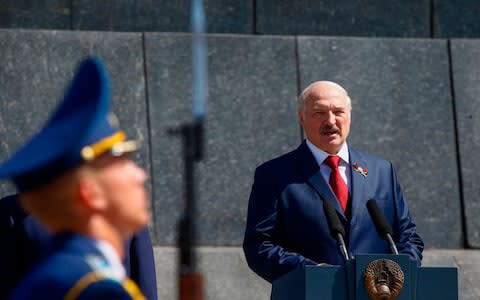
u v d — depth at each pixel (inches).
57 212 259.6
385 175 604.7
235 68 844.0
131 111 826.8
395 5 888.3
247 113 837.2
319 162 600.7
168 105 830.5
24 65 831.7
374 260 493.7
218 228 813.2
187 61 842.8
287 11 877.2
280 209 585.3
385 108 852.0
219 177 821.9
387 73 859.4
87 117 251.0
